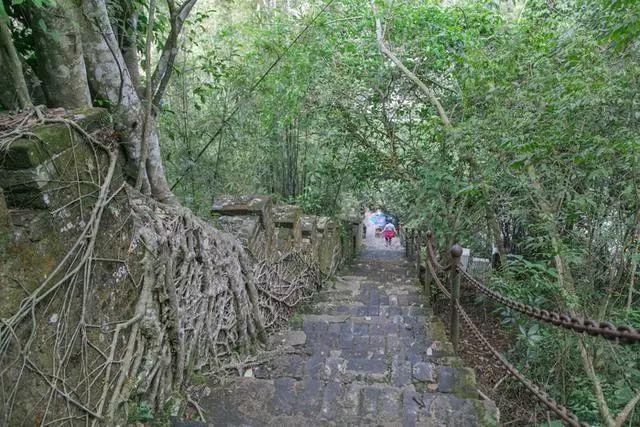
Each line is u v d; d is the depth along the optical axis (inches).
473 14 272.7
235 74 232.5
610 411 140.6
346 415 109.3
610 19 133.0
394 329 179.6
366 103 319.6
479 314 267.6
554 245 147.8
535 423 151.4
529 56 177.3
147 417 95.0
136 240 98.3
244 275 154.3
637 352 145.6
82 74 108.8
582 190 161.2
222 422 105.9
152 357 100.0
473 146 189.0
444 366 136.9
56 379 73.5
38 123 76.4
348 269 408.2
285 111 297.7
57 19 103.3
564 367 160.1
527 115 146.0
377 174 354.9
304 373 135.4
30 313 68.6
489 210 226.4
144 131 113.7
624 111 131.6
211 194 198.4
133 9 137.6
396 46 299.0
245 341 148.0
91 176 83.5
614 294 162.1
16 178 69.6
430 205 245.9
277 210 236.7
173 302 107.3
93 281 83.4
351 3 295.9
